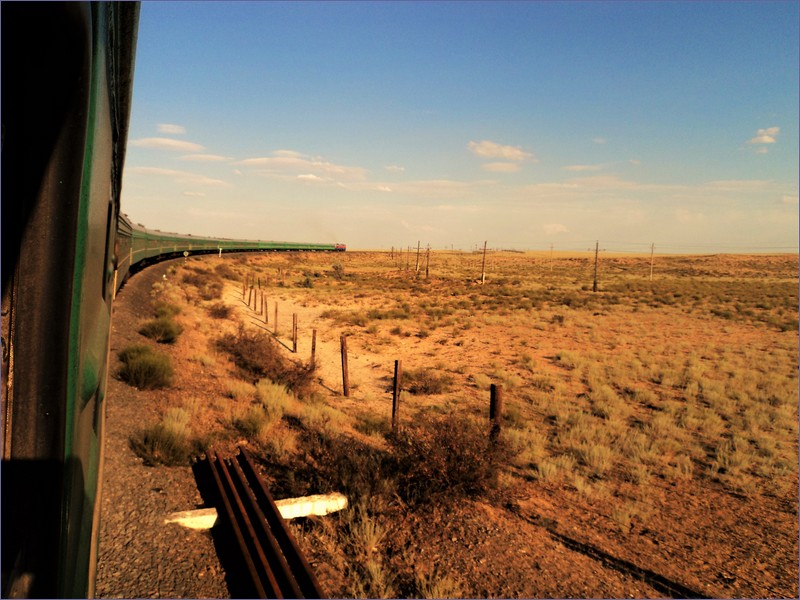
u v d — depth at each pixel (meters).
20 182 0.91
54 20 0.79
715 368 22.67
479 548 6.79
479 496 8.23
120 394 10.28
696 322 37.25
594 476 10.64
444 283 76.06
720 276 112.50
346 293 56.19
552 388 19.28
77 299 1.02
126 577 5.04
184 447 8.31
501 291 61.97
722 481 10.70
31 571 0.92
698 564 7.22
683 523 8.62
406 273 101.94
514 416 14.62
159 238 37.19
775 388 18.78
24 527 0.92
